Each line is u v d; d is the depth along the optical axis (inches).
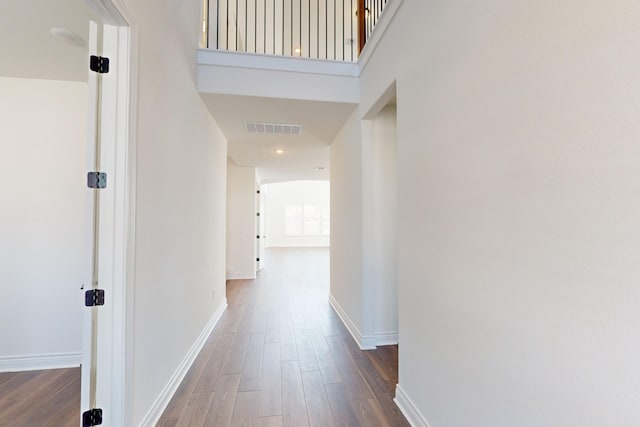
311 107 121.3
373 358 106.5
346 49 226.1
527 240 39.4
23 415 74.4
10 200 95.9
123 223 58.5
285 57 113.1
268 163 233.0
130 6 59.0
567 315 34.2
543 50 37.0
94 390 57.5
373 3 116.9
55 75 95.0
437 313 61.1
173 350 85.6
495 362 45.0
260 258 300.0
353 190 127.6
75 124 98.7
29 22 69.7
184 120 94.1
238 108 122.0
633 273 28.0
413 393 71.1
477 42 48.9
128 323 59.4
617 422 29.3
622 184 28.9
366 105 109.0
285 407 78.0
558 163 35.2
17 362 95.2
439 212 60.4
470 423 50.6
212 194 134.5
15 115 96.5
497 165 44.6
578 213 32.9
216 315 144.3
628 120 28.3
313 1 214.7
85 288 57.7
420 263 68.0
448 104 57.2
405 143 75.7
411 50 72.8
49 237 97.1
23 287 96.1
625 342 28.7
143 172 65.4
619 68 29.1
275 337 125.6
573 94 33.4
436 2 61.6
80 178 98.7
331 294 175.8
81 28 72.1
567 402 34.1
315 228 546.3
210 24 171.3
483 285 47.7
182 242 93.0
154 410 71.9
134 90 60.6
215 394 84.0
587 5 31.9
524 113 39.8
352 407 78.0
